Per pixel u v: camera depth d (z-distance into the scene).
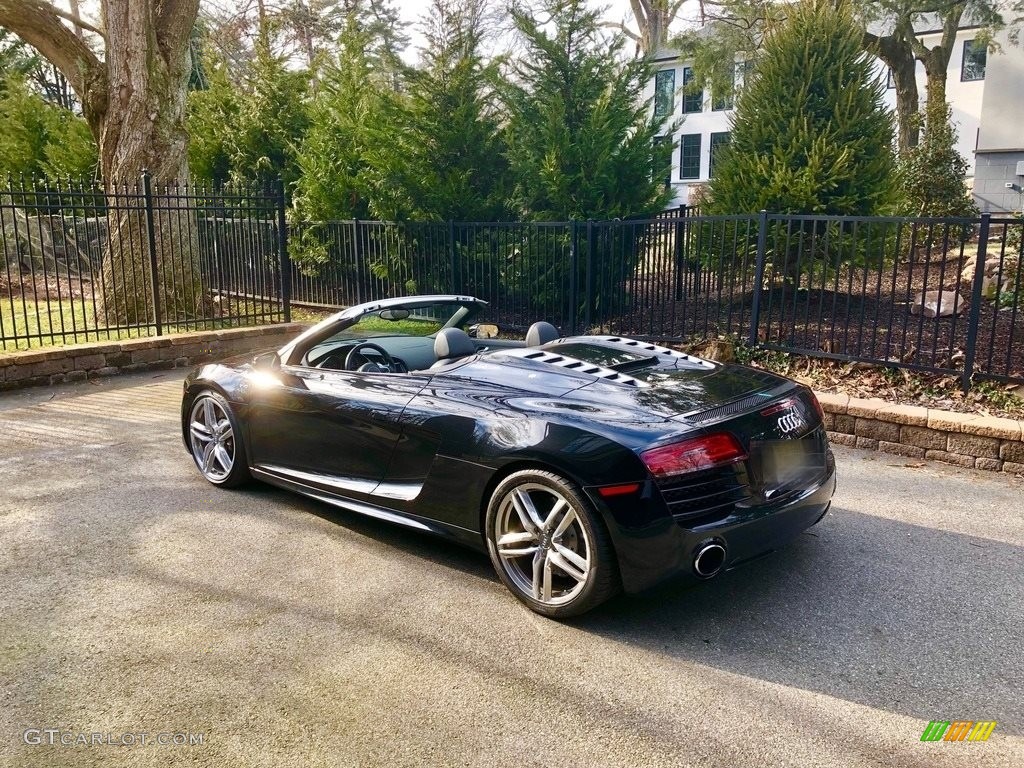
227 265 12.96
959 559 4.10
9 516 4.73
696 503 3.19
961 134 27.02
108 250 11.44
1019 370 6.65
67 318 11.93
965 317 8.46
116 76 11.36
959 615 3.49
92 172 17.97
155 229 11.56
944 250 6.33
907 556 4.14
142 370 9.27
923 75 27.22
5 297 13.77
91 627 3.40
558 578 3.69
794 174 8.97
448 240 10.82
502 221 10.91
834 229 8.85
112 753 2.57
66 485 5.32
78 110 31.28
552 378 3.79
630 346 4.41
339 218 12.63
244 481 5.15
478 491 3.66
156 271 9.69
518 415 3.54
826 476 3.80
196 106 17.22
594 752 2.57
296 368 4.77
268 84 16.12
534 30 10.35
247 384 4.93
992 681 2.97
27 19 10.87
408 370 4.71
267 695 2.90
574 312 9.53
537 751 2.57
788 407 3.62
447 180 11.20
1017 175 21.67
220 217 13.13
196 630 3.37
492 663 3.11
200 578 3.88
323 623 3.43
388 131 11.25
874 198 8.86
